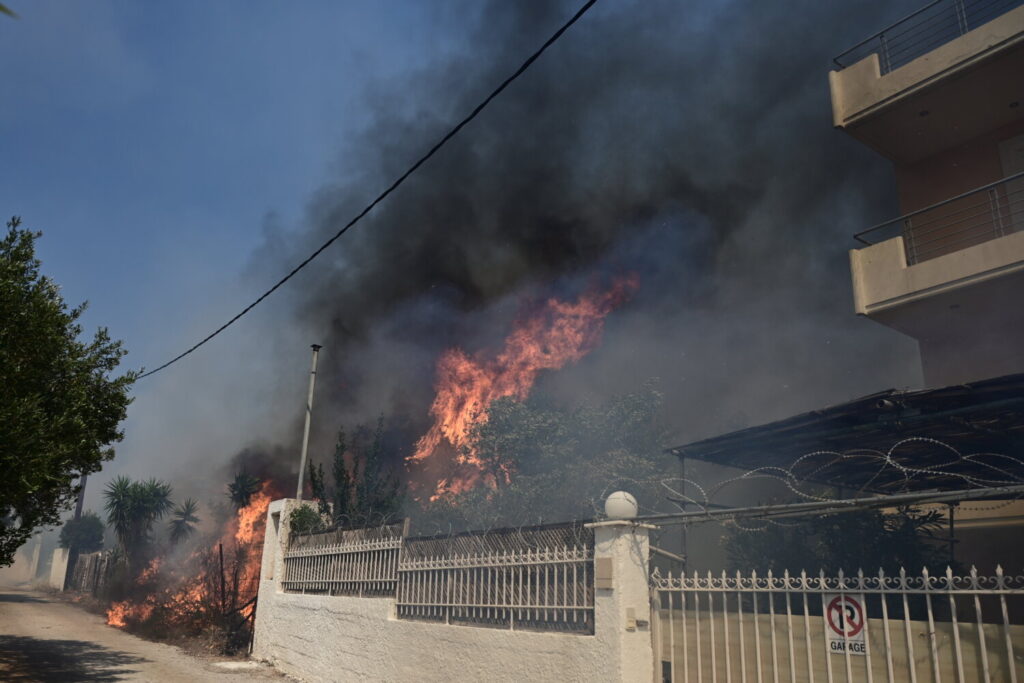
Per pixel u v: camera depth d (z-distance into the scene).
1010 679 4.38
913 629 4.88
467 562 8.24
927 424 7.54
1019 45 10.83
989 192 12.19
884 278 11.73
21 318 9.92
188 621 16.56
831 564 8.17
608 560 6.35
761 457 9.45
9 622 19.97
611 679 6.05
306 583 11.91
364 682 9.46
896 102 12.09
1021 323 11.48
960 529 10.38
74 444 10.39
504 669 7.21
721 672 5.81
